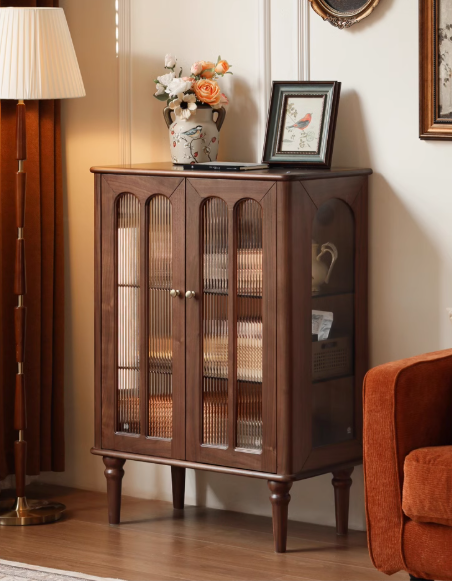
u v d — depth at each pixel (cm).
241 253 355
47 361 432
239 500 411
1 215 420
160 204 371
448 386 304
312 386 359
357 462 376
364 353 378
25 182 392
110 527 391
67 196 439
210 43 404
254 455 357
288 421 349
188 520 401
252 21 394
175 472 414
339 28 375
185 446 372
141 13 418
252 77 396
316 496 397
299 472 354
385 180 373
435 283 368
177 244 368
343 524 382
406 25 364
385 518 291
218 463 365
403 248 372
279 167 376
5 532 385
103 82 428
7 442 434
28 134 421
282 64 389
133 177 375
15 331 401
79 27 430
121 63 423
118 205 381
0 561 349
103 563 350
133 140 425
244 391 359
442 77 357
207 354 365
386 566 293
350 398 375
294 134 375
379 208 375
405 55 365
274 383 351
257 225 351
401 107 368
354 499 389
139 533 384
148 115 421
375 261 378
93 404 441
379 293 379
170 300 372
